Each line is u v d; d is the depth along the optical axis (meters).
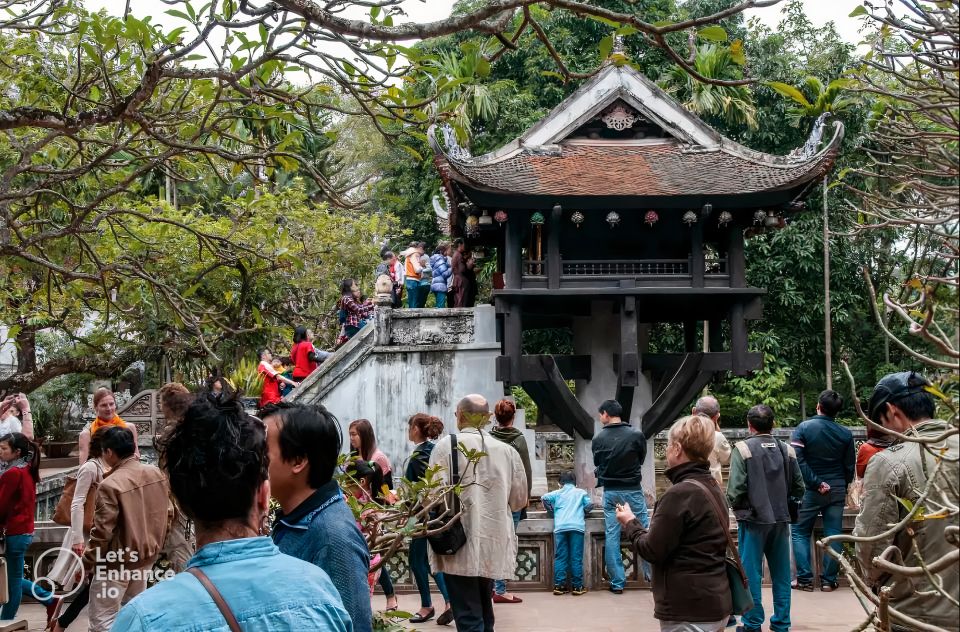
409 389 12.96
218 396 2.26
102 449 6.30
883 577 3.40
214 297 13.47
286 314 16.78
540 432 15.32
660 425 11.38
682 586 4.20
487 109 19.83
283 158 5.14
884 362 20.62
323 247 15.79
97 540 5.43
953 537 2.53
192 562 2.09
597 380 11.88
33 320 10.03
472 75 3.89
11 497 6.71
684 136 12.23
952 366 2.61
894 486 3.38
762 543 6.36
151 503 5.66
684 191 10.80
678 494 4.21
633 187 10.90
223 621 1.95
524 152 12.03
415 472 6.61
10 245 5.22
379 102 4.52
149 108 5.50
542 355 11.06
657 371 12.98
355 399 13.00
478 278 21.83
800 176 10.66
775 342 20.17
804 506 7.95
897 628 3.31
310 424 3.02
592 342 11.89
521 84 21.56
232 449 2.14
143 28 4.10
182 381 18.19
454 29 3.59
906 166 3.35
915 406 3.48
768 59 20.14
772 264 19.88
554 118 12.14
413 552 7.23
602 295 11.01
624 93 12.20
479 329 12.96
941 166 3.60
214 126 4.97
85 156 6.02
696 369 11.27
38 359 21.34
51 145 6.73
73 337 6.91
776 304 20.70
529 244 11.73
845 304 20.25
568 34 20.62
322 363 13.70
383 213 23.55
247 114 5.55
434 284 14.60
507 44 3.67
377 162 27.19
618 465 7.95
